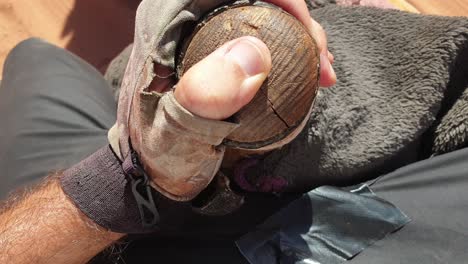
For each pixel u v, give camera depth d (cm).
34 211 28
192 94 19
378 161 34
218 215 30
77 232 27
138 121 22
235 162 31
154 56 22
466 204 31
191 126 19
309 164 33
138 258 33
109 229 27
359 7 37
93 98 44
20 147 40
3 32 58
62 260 28
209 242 32
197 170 23
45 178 32
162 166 23
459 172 32
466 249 29
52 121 41
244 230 32
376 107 34
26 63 46
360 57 35
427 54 33
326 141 32
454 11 55
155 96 21
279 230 31
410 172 33
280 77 21
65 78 44
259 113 21
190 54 22
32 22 59
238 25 21
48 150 40
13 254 27
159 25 22
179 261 32
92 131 41
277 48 21
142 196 26
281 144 22
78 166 27
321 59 26
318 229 31
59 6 60
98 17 60
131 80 23
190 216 30
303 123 22
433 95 33
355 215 32
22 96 43
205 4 22
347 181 35
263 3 22
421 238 30
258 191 33
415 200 32
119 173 26
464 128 33
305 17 24
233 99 19
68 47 59
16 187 39
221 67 18
